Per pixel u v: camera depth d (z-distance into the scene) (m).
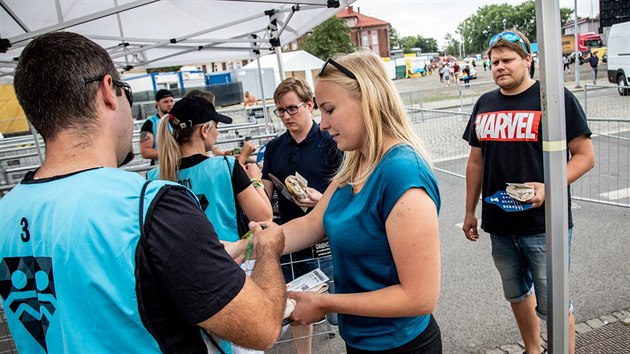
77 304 0.92
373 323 1.45
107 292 0.91
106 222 0.93
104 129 1.06
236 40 5.90
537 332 2.68
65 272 0.92
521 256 2.55
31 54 1.02
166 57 6.33
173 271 0.93
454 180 7.47
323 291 1.58
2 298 1.03
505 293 2.66
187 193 1.06
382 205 1.31
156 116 5.21
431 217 1.26
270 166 3.03
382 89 1.36
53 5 4.29
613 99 11.01
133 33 5.63
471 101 18.16
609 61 16.06
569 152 2.58
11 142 9.59
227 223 2.33
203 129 2.37
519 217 2.43
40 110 1.01
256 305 1.03
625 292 3.42
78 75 1.01
